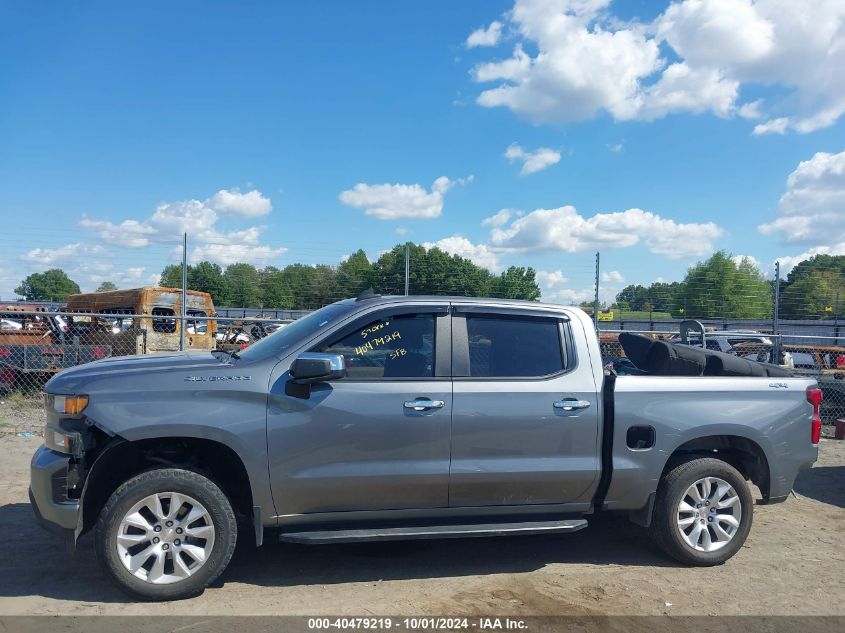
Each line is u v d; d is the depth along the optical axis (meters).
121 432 4.29
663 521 5.16
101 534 4.22
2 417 10.48
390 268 16.94
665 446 5.11
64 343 13.63
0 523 5.72
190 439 4.56
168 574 4.36
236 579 4.76
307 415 4.53
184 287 11.79
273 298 21.47
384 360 4.81
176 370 4.55
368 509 4.68
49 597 4.37
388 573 4.95
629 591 4.71
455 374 4.84
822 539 5.91
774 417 5.36
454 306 5.02
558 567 5.16
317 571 4.95
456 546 5.57
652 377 5.21
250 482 4.46
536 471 4.86
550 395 4.92
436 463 4.71
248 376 4.54
